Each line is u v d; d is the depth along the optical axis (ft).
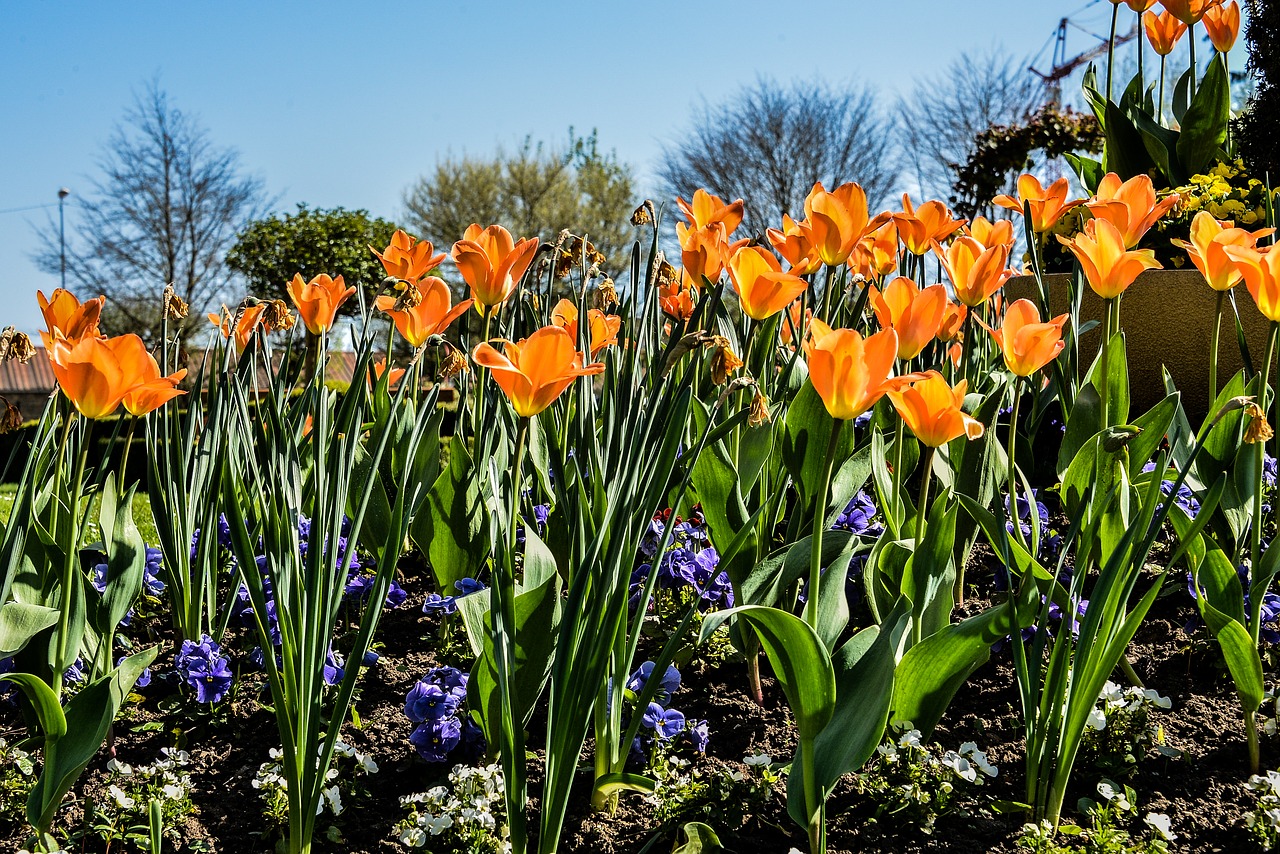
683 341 4.95
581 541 5.92
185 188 74.64
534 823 6.00
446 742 6.30
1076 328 8.59
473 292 6.60
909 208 8.89
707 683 7.59
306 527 9.02
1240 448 7.36
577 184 101.76
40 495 6.90
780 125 77.77
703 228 7.38
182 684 7.33
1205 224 7.24
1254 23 16.84
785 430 6.84
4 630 5.54
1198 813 6.17
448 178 99.96
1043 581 6.34
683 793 6.11
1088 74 17.66
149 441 7.68
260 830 6.02
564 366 5.05
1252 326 13.02
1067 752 5.74
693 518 9.82
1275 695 6.86
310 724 5.48
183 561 7.70
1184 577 8.48
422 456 7.85
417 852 5.75
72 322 5.86
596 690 5.18
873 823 6.02
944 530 5.65
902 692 6.03
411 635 8.36
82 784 6.37
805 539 6.84
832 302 9.57
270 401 6.99
